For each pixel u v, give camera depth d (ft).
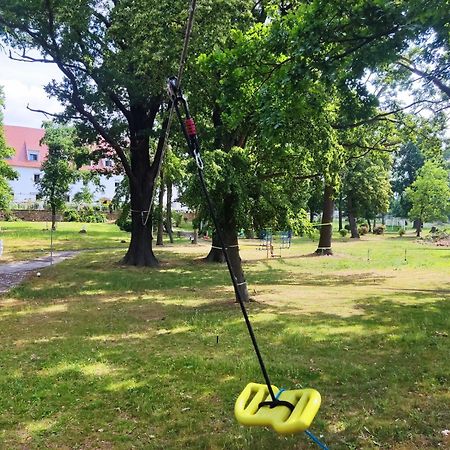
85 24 51.34
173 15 42.32
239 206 34.81
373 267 67.67
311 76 22.03
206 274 58.85
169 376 20.63
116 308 37.27
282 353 23.89
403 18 20.04
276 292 44.91
